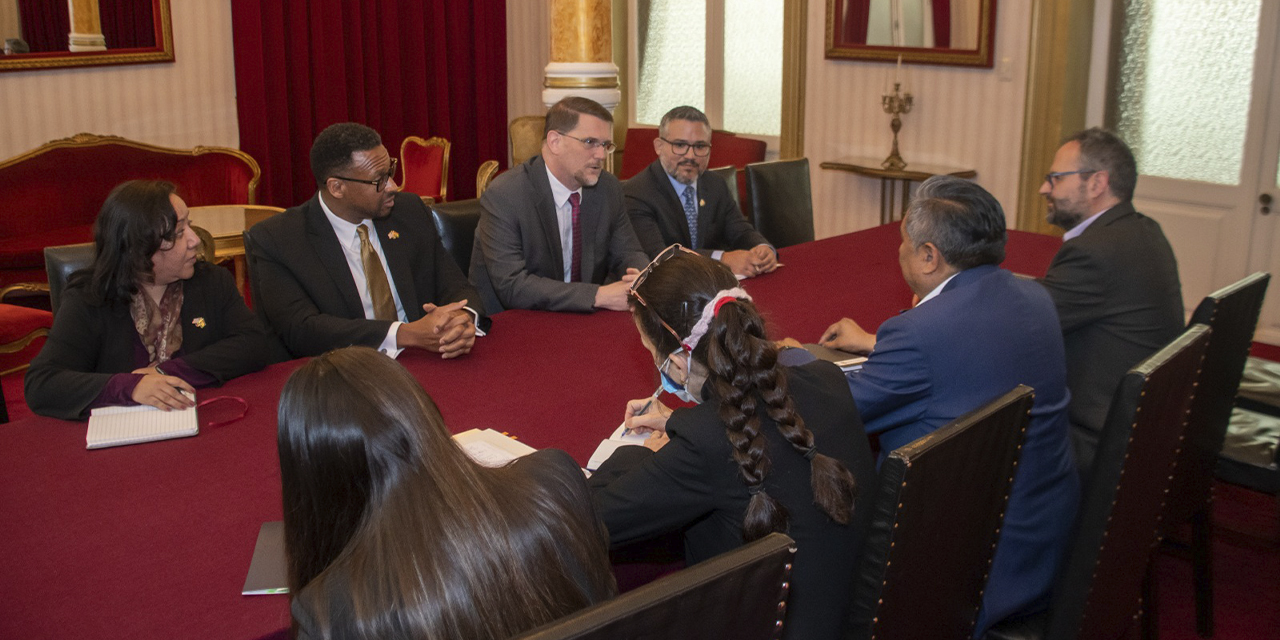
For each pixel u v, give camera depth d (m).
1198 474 2.28
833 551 1.42
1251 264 4.75
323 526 1.04
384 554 0.98
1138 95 4.96
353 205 2.65
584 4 5.24
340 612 0.96
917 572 1.48
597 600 1.10
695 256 1.51
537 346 2.51
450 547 0.98
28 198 5.03
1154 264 2.40
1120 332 2.39
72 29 5.31
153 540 1.54
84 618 1.33
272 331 2.65
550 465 1.15
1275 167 4.58
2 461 1.83
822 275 3.15
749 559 0.99
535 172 3.06
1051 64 4.89
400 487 1.01
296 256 2.62
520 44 7.27
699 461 1.38
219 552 1.50
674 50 6.79
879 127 5.67
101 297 2.21
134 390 2.03
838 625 1.44
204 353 2.24
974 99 5.23
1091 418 2.43
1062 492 1.91
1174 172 4.94
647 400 1.97
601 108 3.03
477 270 3.11
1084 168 2.47
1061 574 1.79
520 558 1.03
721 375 1.35
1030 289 1.92
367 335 2.46
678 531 1.62
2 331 3.71
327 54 6.31
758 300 2.86
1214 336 2.15
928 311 1.86
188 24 5.76
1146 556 1.98
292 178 6.30
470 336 2.42
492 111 7.31
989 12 5.03
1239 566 2.87
